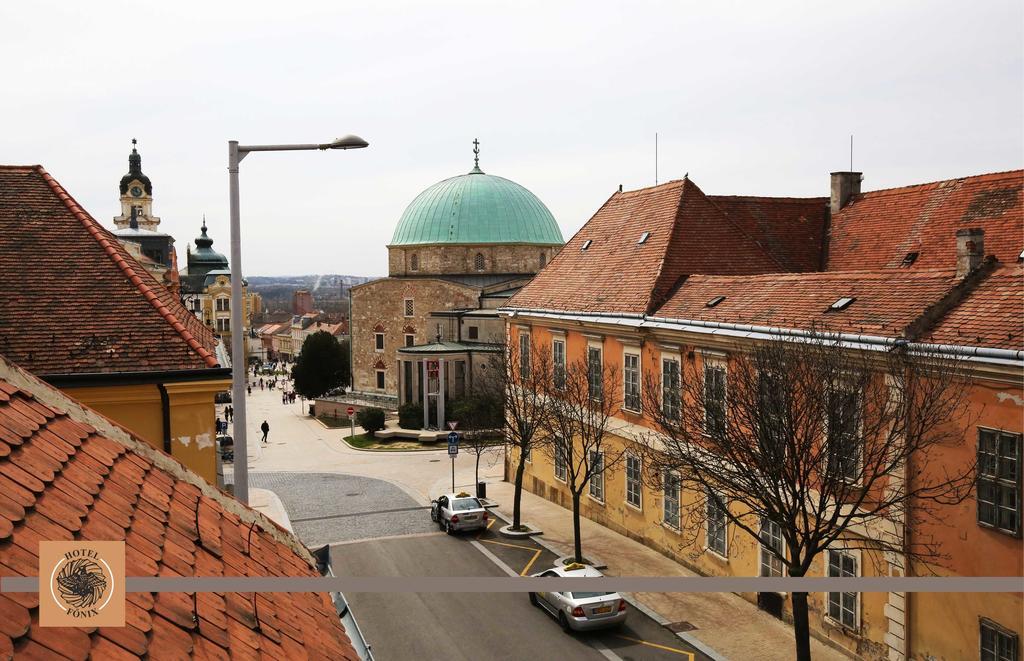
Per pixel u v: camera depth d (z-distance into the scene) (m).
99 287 16.31
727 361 23.77
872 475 17.42
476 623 23.56
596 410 29.42
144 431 14.99
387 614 24.42
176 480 8.80
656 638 22.06
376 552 30.84
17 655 4.11
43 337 14.95
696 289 28.11
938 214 28.69
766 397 18.55
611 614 22.50
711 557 25.70
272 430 67.94
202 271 142.38
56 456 6.82
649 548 29.62
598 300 32.38
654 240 32.34
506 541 31.92
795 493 17.50
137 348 15.20
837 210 34.44
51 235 17.14
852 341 18.72
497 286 75.50
